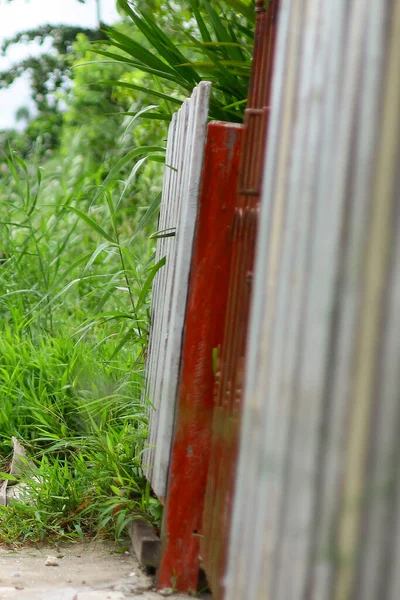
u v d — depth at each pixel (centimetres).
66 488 388
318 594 119
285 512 133
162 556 306
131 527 356
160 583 306
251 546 152
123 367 471
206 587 310
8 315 597
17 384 502
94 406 417
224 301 303
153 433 350
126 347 525
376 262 112
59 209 742
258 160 246
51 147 1259
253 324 166
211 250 302
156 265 366
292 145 152
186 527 306
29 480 391
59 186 873
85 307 645
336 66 133
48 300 596
